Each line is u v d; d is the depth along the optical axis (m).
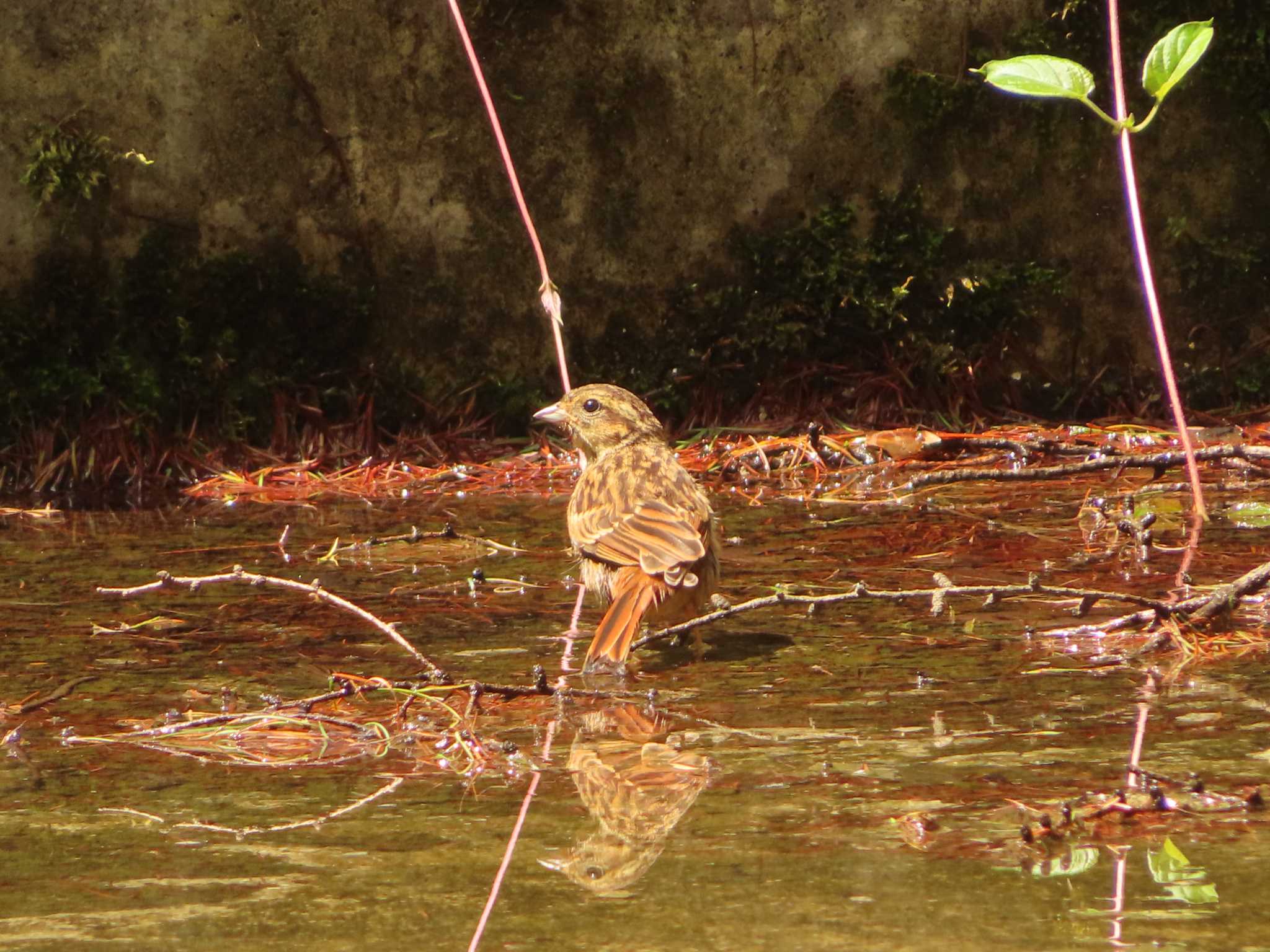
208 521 11.57
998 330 15.08
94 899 4.55
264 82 13.77
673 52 14.48
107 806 5.45
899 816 5.18
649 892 4.53
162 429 13.61
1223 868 4.64
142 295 13.67
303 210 13.99
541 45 14.29
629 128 14.50
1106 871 4.62
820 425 14.54
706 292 14.77
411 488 12.94
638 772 5.77
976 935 4.15
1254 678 6.95
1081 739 6.06
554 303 11.33
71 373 13.41
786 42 14.62
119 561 10.06
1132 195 7.79
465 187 14.29
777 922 4.27
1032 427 14.54
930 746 6.02
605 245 14.60
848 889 4.52
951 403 14.82
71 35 13.36
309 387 14.07
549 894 4.53
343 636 8.15
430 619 8.50
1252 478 12.34
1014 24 14.90
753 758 5.93
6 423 13.36
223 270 13.81
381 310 14.25
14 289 13.44
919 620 8.27
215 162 13.73
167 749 6.20
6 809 5.43
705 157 14.64
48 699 6.93
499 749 6.12
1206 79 15.05
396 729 6.43
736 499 12.15
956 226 15.04
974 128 14.92
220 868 4.80
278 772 5.86
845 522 11.02
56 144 13.32
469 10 14.09
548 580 9.45
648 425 10.13
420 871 4.74
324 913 4.41
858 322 14.92
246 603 8.87
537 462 13.73
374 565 9.91
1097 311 15.26
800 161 14.78
